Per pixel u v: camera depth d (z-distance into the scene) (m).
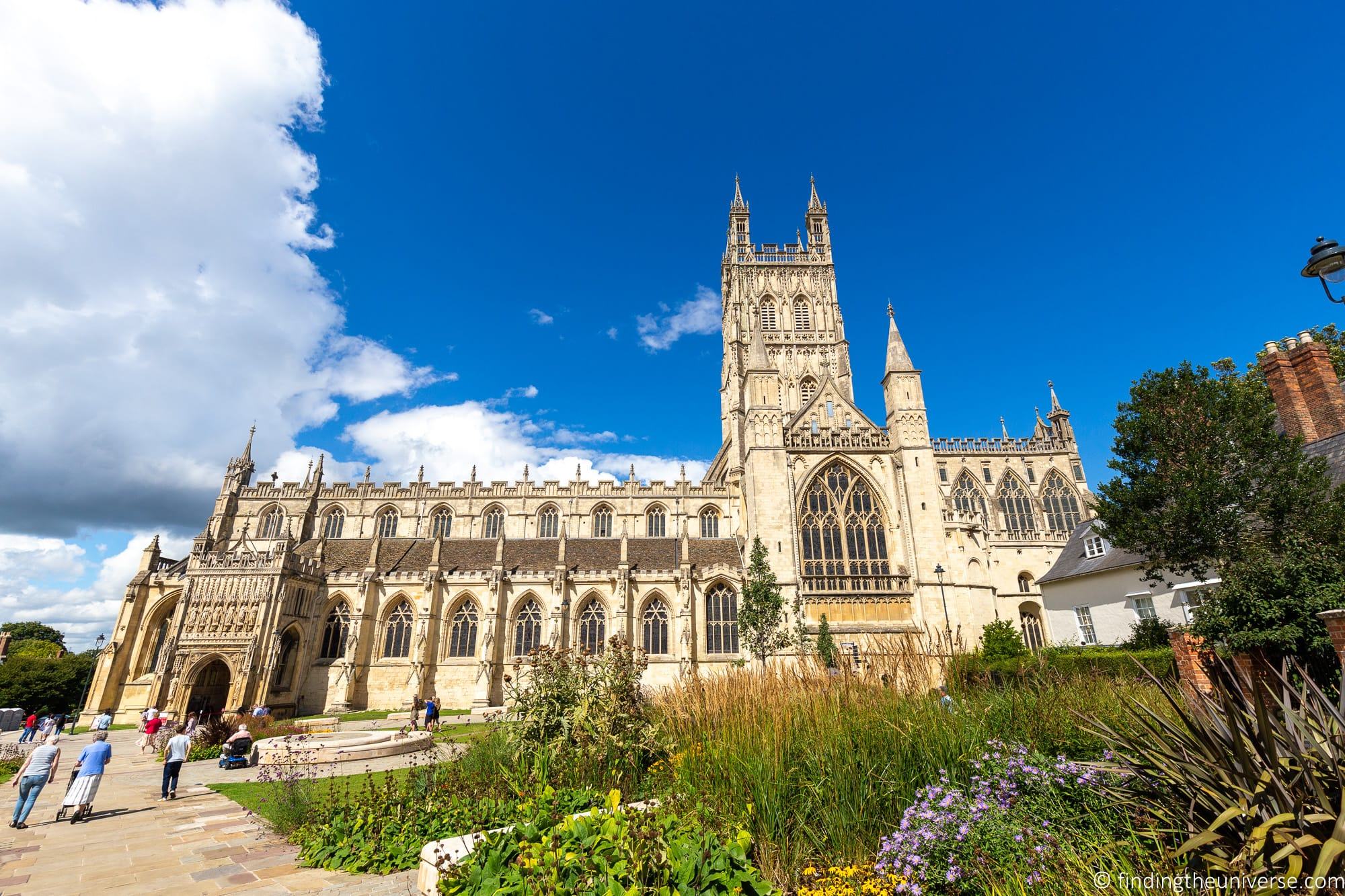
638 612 64.88
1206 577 34.34
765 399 64.75
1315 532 26.52
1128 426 33.34
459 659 63.56
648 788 14.59
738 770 12.48
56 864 14.74
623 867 7.68
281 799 18.20
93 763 20.48
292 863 14.33
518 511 87.06
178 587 63.62
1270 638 19.86
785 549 60.06
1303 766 7.47
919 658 15.95
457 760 19.80
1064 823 9.58
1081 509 90.56
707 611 64.56
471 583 65.81
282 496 86.88
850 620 57.94
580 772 15.71
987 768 11.27
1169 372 32.91
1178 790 8.79
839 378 96.56
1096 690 15.57
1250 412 30.67
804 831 11.31
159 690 55.06
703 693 16.73
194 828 18.42
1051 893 7.92
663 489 87.62
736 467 88.06
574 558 71.75
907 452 63.28
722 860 8.26
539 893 7.37
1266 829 6.75
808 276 105.12
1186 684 10.88
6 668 82.38
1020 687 15.43
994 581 75.81
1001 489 91.69
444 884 8.68
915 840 9.54
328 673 62.19
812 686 15.12
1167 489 31.59
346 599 65.50
